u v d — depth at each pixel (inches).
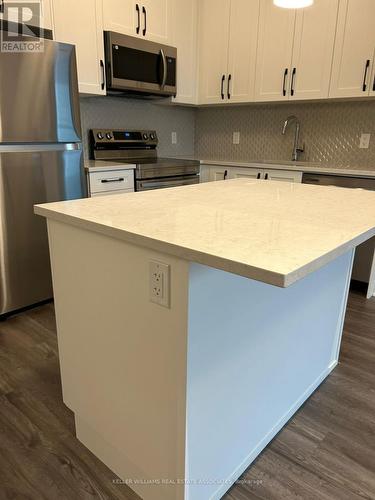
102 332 48.1
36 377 74.7
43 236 100.6
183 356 38.5
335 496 51.2
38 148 94.0
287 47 127.6
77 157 102.0
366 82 114.6
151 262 38.5
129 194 63.9
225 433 48.3
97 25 113.2
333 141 137.9
